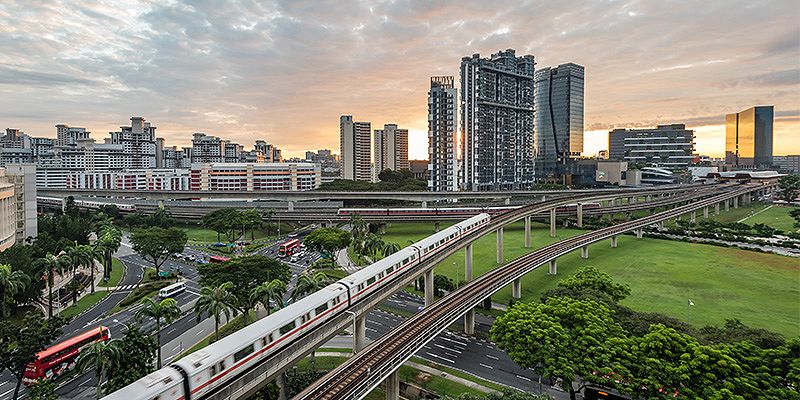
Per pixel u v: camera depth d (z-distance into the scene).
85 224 149.50
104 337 73.88
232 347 46.75
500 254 130.88
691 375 48.22
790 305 92.50
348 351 75.69
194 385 42.38
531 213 152.50
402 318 90.62
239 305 74.06
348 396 46.47
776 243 146.00
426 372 68.38
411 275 82.31
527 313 61.94
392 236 171.88
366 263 134.62
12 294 82.44
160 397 39.31
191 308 96.50
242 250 150.62
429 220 180.12
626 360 52.00
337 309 62.38
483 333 83.00
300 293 79.81
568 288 79.31
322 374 63.22
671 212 179.38
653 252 140.62
